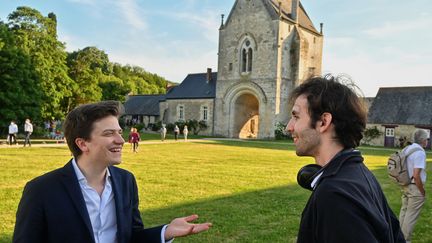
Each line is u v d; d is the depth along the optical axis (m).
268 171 15.49
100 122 2.50
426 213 8.88
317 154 1.93
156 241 2.60
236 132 49.75
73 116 2.55
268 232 6.91
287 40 46.19
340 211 1.54
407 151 6.34
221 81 50.03
